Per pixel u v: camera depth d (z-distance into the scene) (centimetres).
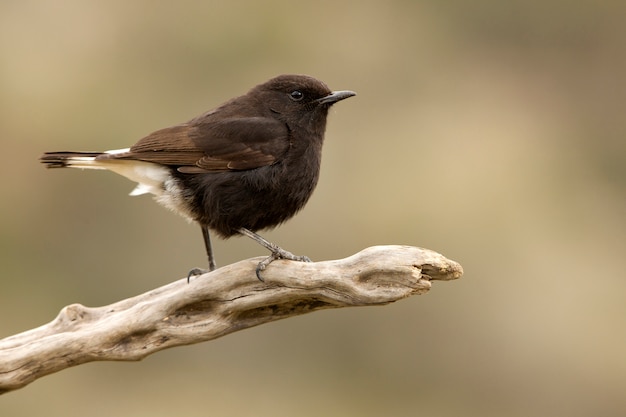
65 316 980
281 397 1644
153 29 1802
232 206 1002
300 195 1034
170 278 1669
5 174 1691
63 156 1021
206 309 948
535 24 2105
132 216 1689
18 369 948
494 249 1664
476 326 1641
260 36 1828
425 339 1650
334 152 1755
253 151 1005
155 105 1762
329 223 1673
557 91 2091
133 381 1673
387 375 1650
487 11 2052
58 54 1748
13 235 1681
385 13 1928
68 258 1691
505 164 1788
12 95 1705
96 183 1694
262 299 927
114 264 1684
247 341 1689
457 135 1842
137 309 952
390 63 1902
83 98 1725
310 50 1850
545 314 1658
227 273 932
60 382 1648
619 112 2117
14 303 1662
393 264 879
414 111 1880
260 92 1053
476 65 2047
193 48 1802
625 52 2128
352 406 1638
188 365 1688
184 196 1015
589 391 1642
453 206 1681
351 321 1667
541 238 1697
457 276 895
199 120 1034
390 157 1764
